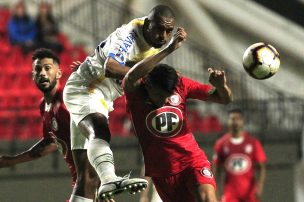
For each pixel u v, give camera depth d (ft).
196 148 74.49
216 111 167.63
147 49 72.64
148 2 194.39
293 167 148.77
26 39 177.88
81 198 76.02
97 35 183.52
